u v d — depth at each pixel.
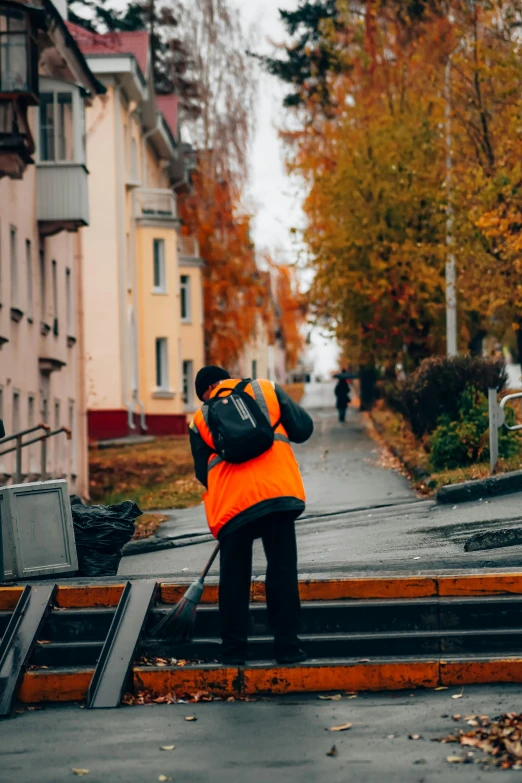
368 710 8.65
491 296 30.16
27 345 29.92
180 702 9.24
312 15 47.97
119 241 48.06
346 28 42.66
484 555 12.47
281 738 7.92
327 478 27.83
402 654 9.80
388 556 13.61
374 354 43.66
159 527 20.91
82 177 31.70
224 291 57.56
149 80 51.94
